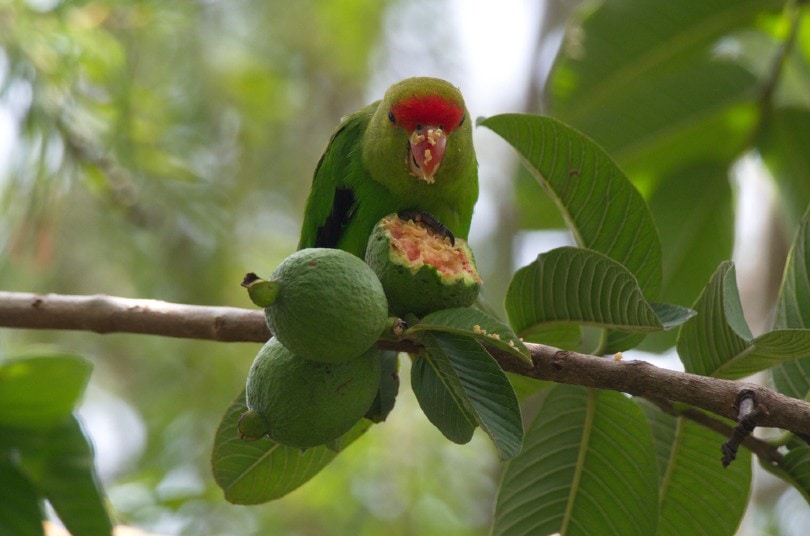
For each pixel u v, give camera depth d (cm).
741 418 442
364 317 436
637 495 560
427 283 479
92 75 998
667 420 595
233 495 591
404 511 1285
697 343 527
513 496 577
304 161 1477
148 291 1286
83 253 1258
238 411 563
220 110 1339
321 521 1288
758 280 1291
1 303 624
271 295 432
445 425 478
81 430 575
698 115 892
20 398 555
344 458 1265
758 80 879
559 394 573
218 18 1366
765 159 893
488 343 455
